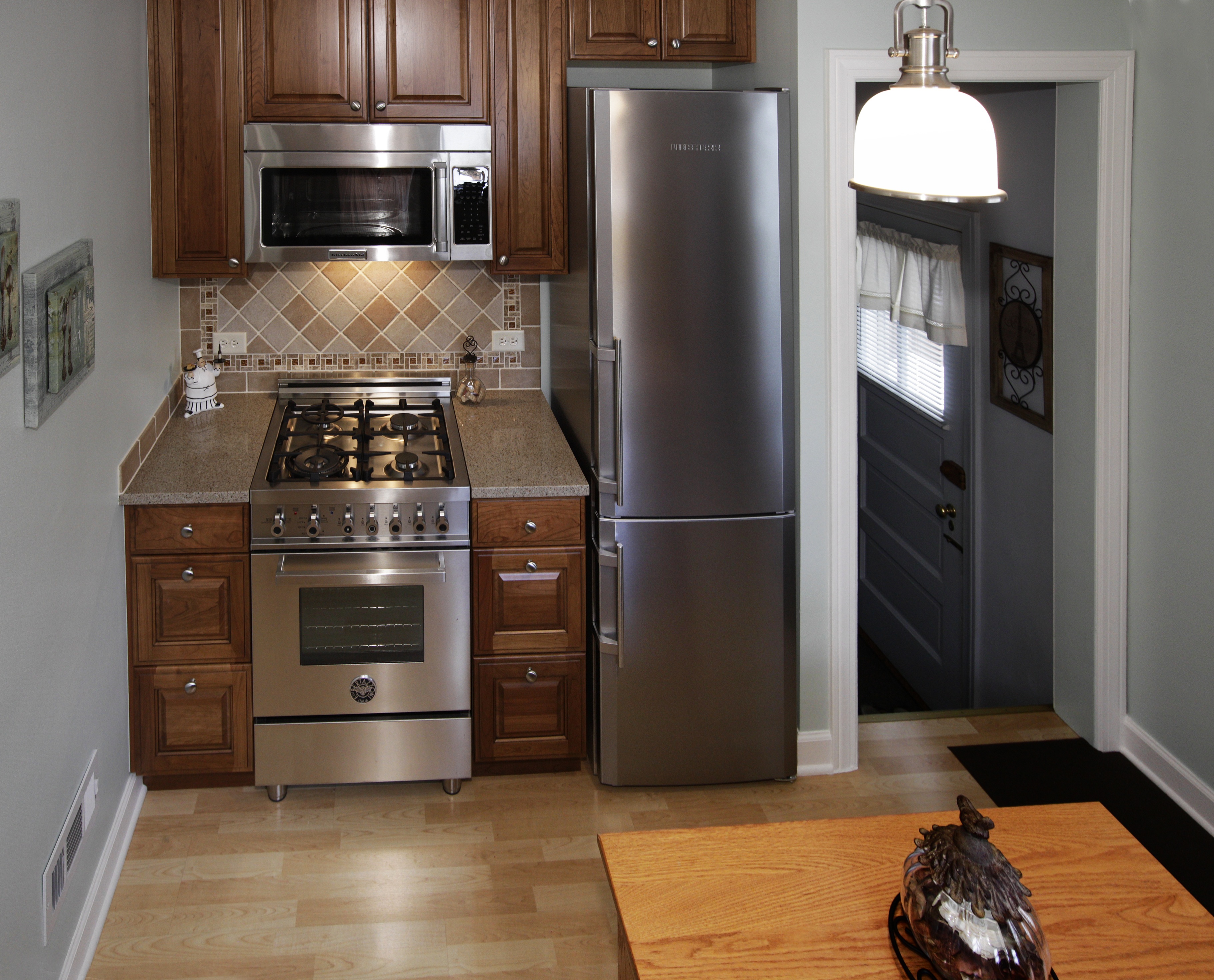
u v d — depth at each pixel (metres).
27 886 2.40
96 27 3.09
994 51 3.51
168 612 3.43
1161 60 3.45
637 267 3.40
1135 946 1.82
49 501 2.58
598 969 2.86
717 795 3.67
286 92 3.77
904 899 1.77
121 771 3.34
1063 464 3.93
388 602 3.51
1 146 2.25
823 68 3.43
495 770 3.76
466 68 3.83
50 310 2.49
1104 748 3.91
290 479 3.49
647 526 3.52
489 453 3.75
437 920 3.03
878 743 4.00
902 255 4.80
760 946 1.82
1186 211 3.40
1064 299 3.84
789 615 3.63
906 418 5.20
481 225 3.91
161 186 3.77
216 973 2.81
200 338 4.27
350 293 4.30
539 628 3.60
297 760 3.55
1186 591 3.53
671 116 3.35
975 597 4.71
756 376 3.49
